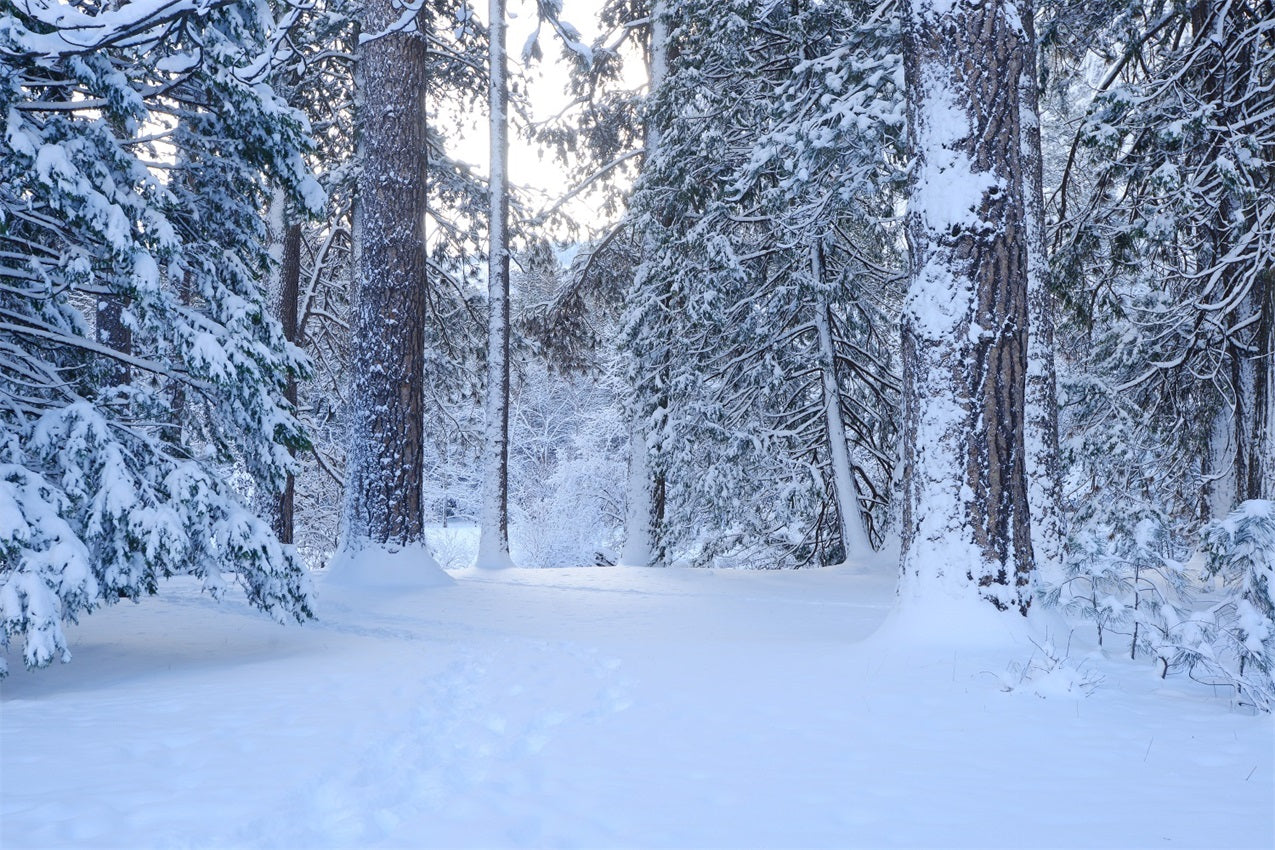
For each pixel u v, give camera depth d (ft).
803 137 40.70
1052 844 10.10
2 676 19.36
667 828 10.59
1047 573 31.50
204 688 20.08
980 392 22.48
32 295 23.53
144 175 24.44
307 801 11.89
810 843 10.09
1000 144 22.79
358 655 25.52
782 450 57.16
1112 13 41.19
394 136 44.80
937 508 22.62
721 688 18.79
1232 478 43.34
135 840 10.09
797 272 51.34
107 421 24.12
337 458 74.02
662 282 54.54
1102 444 44.60
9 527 19.81
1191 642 18.10
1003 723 15.69
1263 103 34.76
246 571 25.46
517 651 25.95
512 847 9.99
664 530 60.49
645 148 59.98
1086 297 44.60
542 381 120.88
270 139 27.55
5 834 10.28
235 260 28.02
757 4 48.16
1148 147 38.52
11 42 21.16
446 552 105.29
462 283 66.85
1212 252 40.88
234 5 27.07
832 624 30.76
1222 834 10.44
